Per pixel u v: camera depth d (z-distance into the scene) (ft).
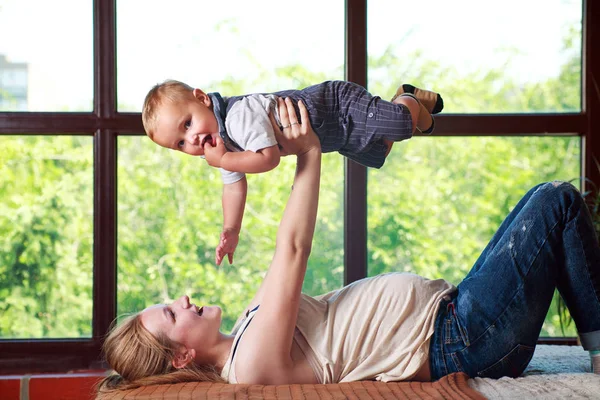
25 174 10.00
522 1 10.28
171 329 6.15
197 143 5.82
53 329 10.03
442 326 5.95
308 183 5.97
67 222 10.05
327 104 6.12
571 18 10.29
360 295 6.13
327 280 10.13
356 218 9.92
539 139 10.23
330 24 10.19
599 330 5.79
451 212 10.29
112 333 6.29
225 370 6.07
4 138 9.92
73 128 9.75
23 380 8.96
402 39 10.16
